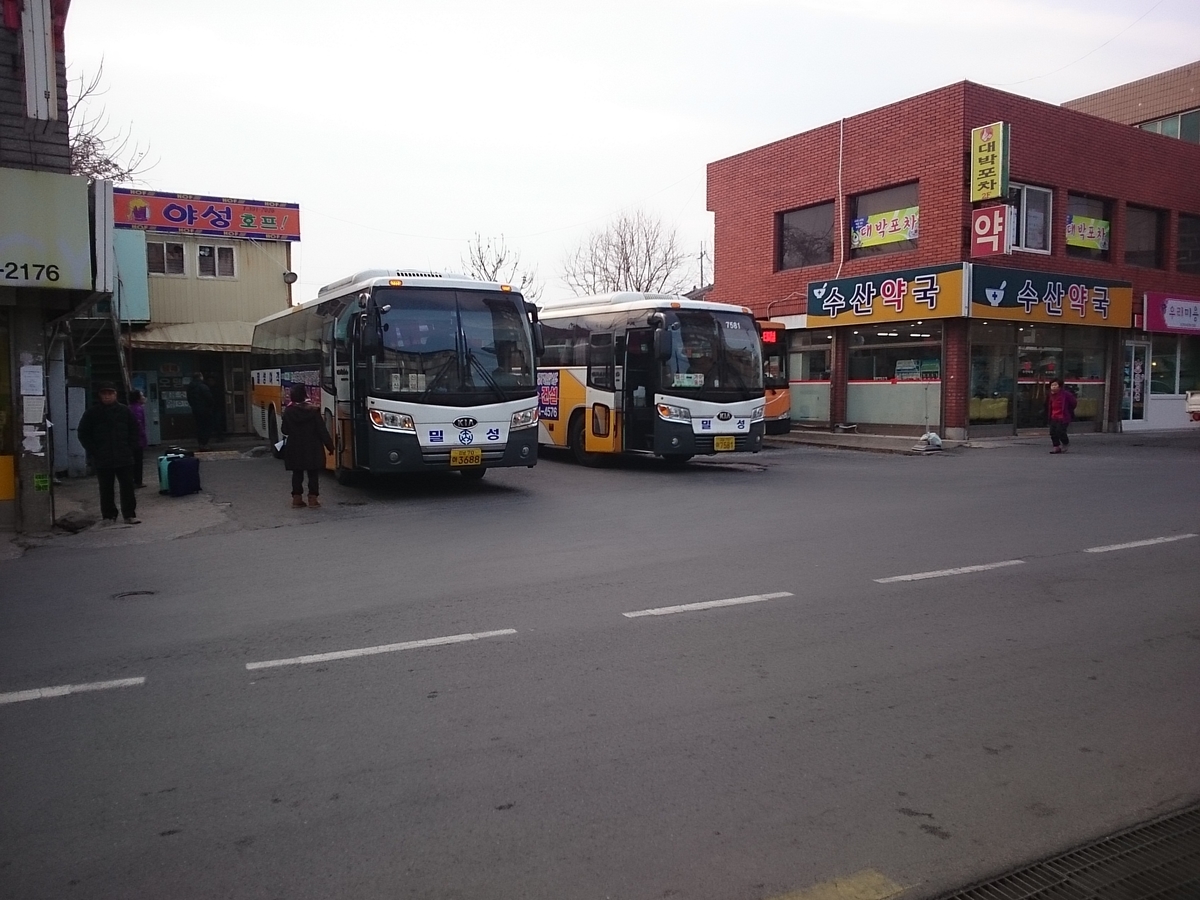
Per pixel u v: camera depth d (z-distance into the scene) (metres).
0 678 5.88
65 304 11.78
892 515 11.62
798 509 12.24
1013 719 5.00
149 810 4.07
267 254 27.77
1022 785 4.26
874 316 23.72
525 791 4.20
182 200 26.72
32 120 11.05
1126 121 33.97
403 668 5.91
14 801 4.18
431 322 13.70
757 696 5.35
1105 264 25.38
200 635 6.77
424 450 13.47
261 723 5.04
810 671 5.77
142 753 4.67
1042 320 23.36
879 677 5.65
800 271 26.30
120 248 24.27
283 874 3.55
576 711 5.14
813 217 26.27
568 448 19.06
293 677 5.78
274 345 20.84
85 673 5.95
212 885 3.49
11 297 11.25
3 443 11.62
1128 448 21.17
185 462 14.64
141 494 14.95
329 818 3.98
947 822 3.93
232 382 27.66
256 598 7.88
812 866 3.60
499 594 7.78
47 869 3.61
